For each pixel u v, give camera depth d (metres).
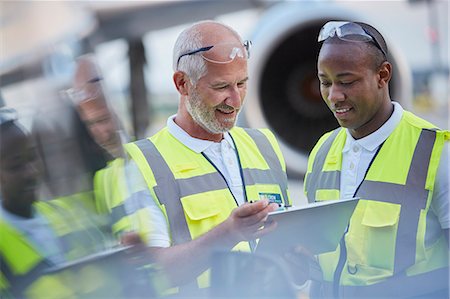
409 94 9.54
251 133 4.29
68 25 2.54
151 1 11.48
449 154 3.61
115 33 11.62
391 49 9.52
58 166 2.60
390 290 3.60
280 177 4.21
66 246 2.62
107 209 2.75
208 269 3.00
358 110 3.71
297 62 9.99
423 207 3.58
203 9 12.05
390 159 3.72
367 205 3.71
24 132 2.54
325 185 4.04
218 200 3.81
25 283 2.57
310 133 9.93
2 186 2.55
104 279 2.64
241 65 3.75
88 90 2.64
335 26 3.72
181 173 3.79
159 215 3.59
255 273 2.79
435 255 3.65
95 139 2.71
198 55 3.71
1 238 2.56
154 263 2.91
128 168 3.06
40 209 2.60
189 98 3.80
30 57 2.48
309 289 3.83
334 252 3.77
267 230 3.18
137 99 12.16
